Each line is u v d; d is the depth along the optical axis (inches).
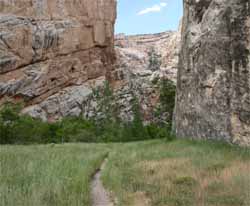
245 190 419.2
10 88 3240.7
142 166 706.2
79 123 2979.8
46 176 470.0
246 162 650.8
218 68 1095.6
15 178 466.6
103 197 468.8
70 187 447.2
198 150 928.9
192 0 1376.7
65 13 3786.9
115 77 4259.4
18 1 3484.3
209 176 537.6
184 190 463.5
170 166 669.3
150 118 3814.0
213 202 398.0
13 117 2458.2
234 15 1032.2
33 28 3474.4
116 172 642.2
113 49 4384.8
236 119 984.9
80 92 3673.7
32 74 3393.2
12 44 3324.3
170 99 3102.9
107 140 2546.8
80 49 3855.8
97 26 4079.7
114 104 3629.4
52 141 2425.0
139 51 5570.9
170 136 1488.7
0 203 345.7
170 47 5260.8
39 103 3430.1
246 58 964.0
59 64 3622.0
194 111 1263.5
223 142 1019.9
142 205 414.9
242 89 971.3
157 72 4485.7
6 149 945.5
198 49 1263.5
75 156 864.9
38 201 359.3
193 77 1302.9
